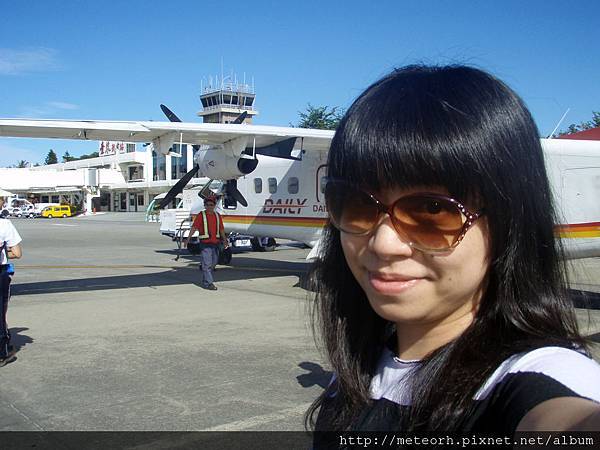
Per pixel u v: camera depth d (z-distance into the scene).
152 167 61.81
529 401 0.81
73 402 4.55
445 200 0.97
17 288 10.97
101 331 7.19
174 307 8.89
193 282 11.78
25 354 6.08
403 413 1.07
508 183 0.97
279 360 5.80
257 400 4.59
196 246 16.91
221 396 4.69
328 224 1.45
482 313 1.04
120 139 10.44
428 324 1.10
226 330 7.23
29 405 4.49
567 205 8.17
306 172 12.20
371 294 1.10
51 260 16.72
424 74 1.07
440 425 0.94
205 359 5.86
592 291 9.30
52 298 9.77
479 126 0.97
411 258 1.02
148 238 27.16
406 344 1.17
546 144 8.07
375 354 1.30
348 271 1.38
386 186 1.02
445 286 1.01
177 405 4.48
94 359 5.87
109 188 60.94
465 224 0.96
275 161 12.84
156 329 7.31
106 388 4.92
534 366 0.87
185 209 18.30
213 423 4.10
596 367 0.87
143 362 5.75
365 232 1.06
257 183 13.28
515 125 1.01
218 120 73.31
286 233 12.80
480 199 0.97
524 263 0.99
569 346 0.95
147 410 4.37
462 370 0.97
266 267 14.62
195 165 11.88
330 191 1.14
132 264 15.58
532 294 1.00
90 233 31.12
